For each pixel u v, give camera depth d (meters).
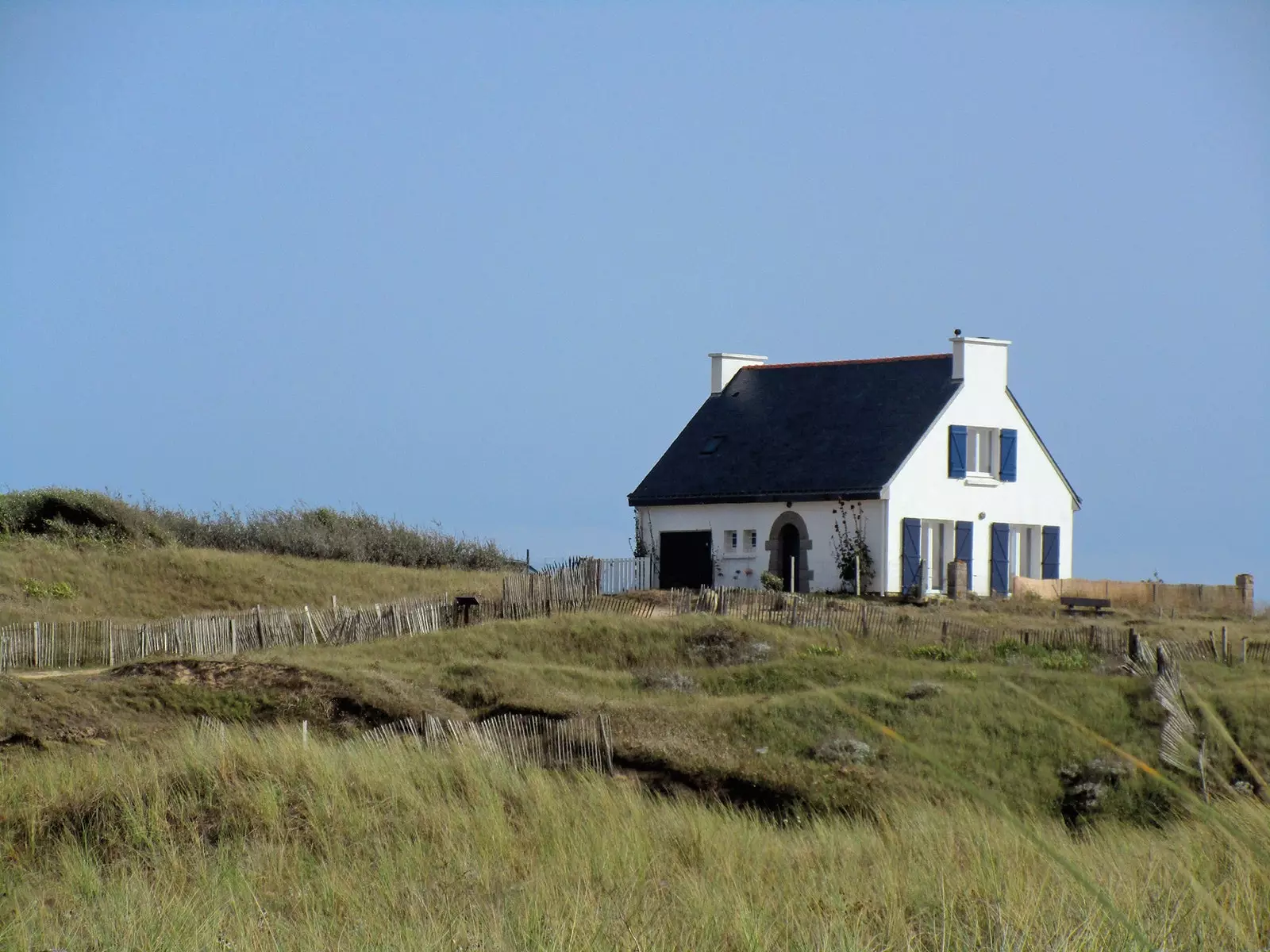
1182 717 87.69
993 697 94.06
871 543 159.38
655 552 177.88
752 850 48.62
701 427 186.62
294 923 38.66
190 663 95.50
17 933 36.75
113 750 66.69
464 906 39.69
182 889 41.66
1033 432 174.50
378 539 199.62
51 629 110.31
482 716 89.31
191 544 184.38
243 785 53.41
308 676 93.19
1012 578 168.75
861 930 34.72
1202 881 33.34
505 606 130.38
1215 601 167.88
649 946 34.50
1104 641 121.12
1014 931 32.59
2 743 78.06
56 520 163.75
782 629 125.12
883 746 85.69
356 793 54.00
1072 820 78.50
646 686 106.25
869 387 176.50
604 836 48.78
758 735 87.56
